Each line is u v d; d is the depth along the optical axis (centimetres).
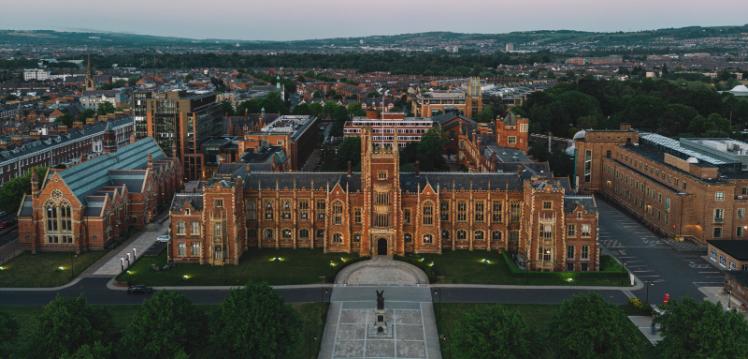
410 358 13562
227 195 18950
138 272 18388
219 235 19012
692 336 11212
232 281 17750
